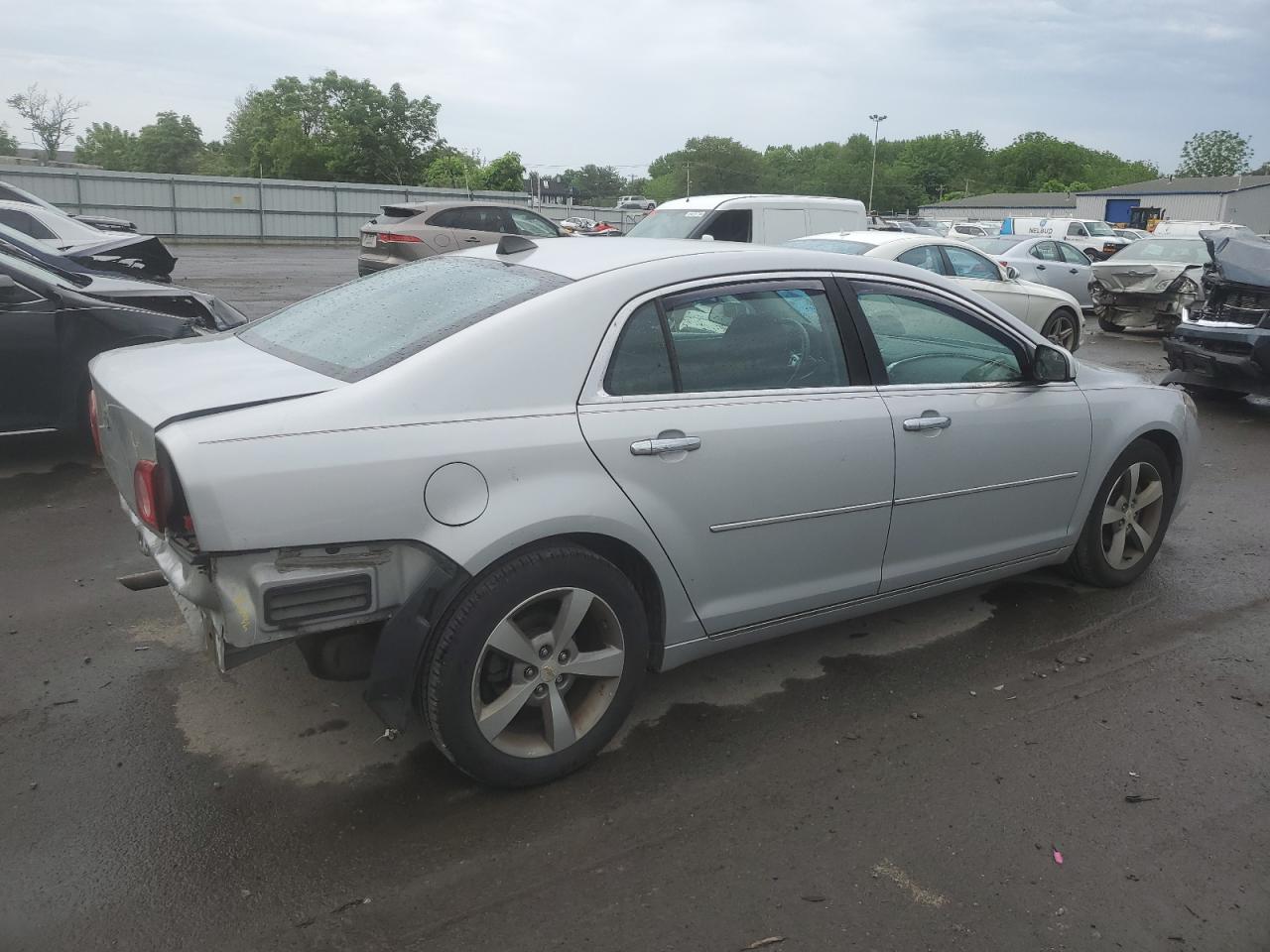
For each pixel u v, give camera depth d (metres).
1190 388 10.46
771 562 3.41
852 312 3.62
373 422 2.66
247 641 2.57
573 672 3.04
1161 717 3.60
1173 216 69.56
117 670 3.71
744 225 12.42
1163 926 2.53
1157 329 15.18
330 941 2.40
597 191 148.00
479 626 2.79
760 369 3.37
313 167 61.91
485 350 2.85
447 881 2.62
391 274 3.81
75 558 4.84
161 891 2.56
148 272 10.65
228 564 2.54
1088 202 75.12
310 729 3.35
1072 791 3.12
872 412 3.56
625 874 2.67
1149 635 4.31
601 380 3.01
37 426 6.24
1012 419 3.99
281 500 2.51
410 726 3.38
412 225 16.22
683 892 2.61
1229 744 3.43
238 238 36.50
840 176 119.38
